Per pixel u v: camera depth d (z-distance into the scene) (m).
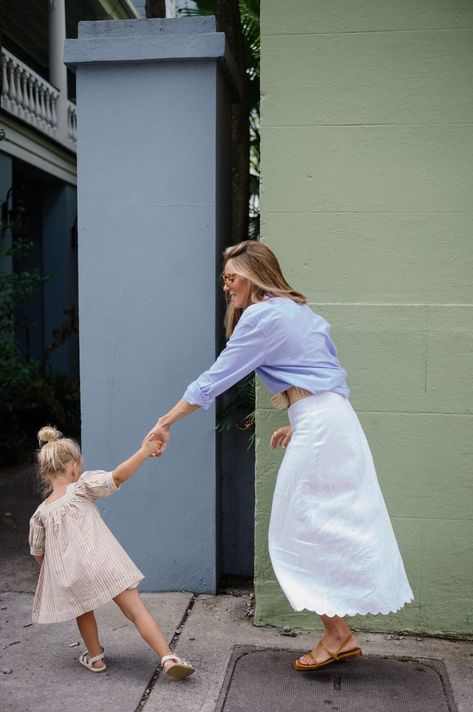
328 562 2.84
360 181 3.32
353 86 3.29
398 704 2.78
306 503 2.85
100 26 3.63
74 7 11.74
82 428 3.81
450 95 3.24
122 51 3.59
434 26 3.22
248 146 5.51
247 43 6.74
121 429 3.79
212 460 3.75
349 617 3.41
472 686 2.91
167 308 3.72
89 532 2.95
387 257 3.32
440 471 3.31
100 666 3.01
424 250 3.30
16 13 11.08
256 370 3.01
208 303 3.70
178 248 3.70
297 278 3.38
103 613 3.54
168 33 3.61
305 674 3.00
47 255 10.77
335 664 3.09
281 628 3.44
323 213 3.34
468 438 3.29
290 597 2.84
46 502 3.00
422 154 3.27
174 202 3.68
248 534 4.04
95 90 3.67
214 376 2.88
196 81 3.62
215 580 3.81
